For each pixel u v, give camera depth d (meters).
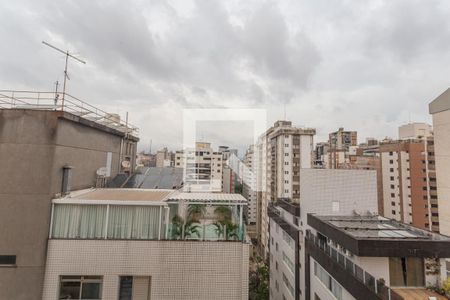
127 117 14.39
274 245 24.47
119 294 7.37
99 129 10.91
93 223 7.66
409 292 9.84
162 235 7.69
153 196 8.98
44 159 7.57
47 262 7.22
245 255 7.59
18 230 7.23
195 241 7.55
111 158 12.45
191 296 7.35
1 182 7.33
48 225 7.41
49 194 7.49
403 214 41.03
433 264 10.27
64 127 8.22
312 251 14.96
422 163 40.16
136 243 7.45
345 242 11.35
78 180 9.33
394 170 42.91
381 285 8.51
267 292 20.80
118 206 7.78
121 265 7.35
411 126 47.28
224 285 7.42
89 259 7.31
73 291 7.29
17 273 7.07
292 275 18.80
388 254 10.09
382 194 45.31
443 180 26.39
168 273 7.39
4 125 7.52
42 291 7.11
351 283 10.29
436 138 27.17
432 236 11.31
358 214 17.98
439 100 26.95
